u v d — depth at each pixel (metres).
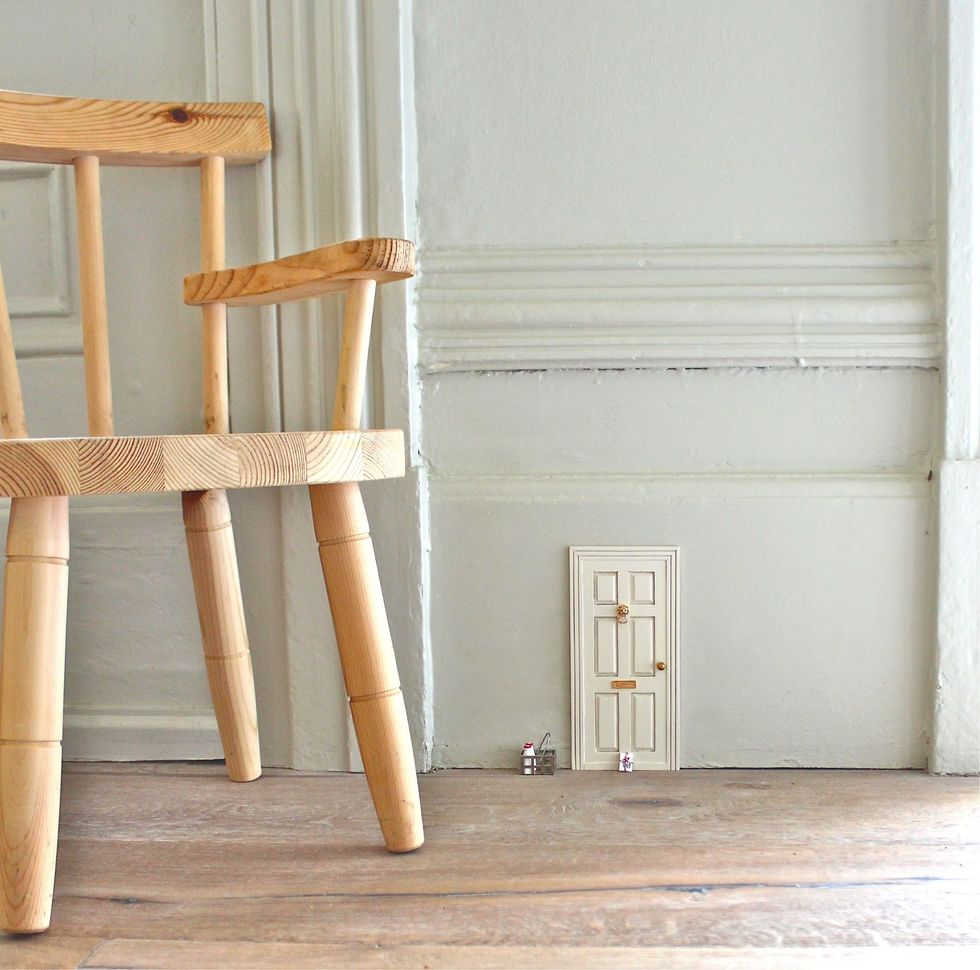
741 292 1.16
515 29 1.17
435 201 1.19
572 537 1.18
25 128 1.03
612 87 1.17
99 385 1.09
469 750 1.20
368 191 1.17
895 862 0.90
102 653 1.24
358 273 0.86
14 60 1.23
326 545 0.92
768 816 1.02
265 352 1.19
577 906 0.82
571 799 1.08
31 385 1.25
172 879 0.89
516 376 1.19
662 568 1.17
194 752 1.23
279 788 1.13
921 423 1.17
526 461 1.19
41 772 0.79
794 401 1.17
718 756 1.18
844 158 1.16
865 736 1.17
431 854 0.93
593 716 1.18
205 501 1.11
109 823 1.03
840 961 0.73
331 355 1.18
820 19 1.15
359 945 0.77
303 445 0.83
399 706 0.94
